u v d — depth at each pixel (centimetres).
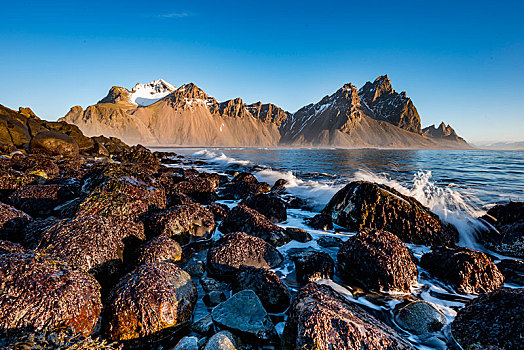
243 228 762
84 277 389
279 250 695
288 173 2180
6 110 3353
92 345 313
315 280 536
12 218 614
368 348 304
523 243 689
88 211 695
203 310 441
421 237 770
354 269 550
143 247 553
